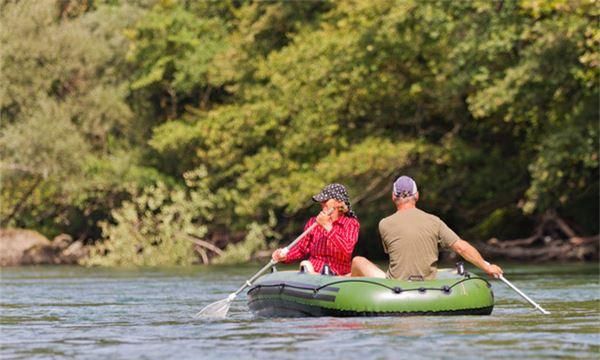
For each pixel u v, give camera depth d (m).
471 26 57.88
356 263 22.12
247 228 71.25
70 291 36.41
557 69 53.41
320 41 69.00
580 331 18.78
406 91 66.88
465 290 20.97
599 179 63.00
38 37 74.19
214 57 76.75
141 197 68.56
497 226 74.12
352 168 63.25
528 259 66.81
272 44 77.94
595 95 55.56
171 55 78.38
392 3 63.50
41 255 72.94
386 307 20.42
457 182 66.94
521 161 67.44
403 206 22.00
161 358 15.91
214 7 83.00
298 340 17.61
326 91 67.56
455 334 18.06
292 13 76.25
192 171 74.81
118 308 27.41
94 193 74.44
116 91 76.50
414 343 16.92
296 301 21.62
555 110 59.06
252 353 16.20
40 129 70.75
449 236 21.69
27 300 31.28
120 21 80.56
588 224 69.31
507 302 27.47
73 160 71.75
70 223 79.25
